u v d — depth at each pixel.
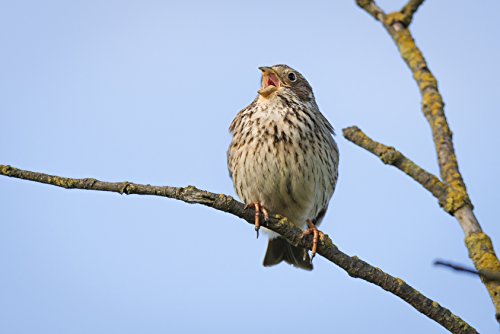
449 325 7.92
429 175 7.74
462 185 7.60
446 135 8.07
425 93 8.48
